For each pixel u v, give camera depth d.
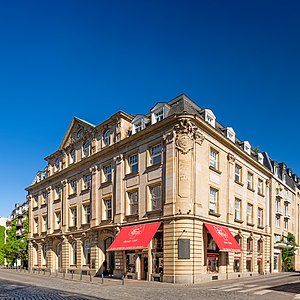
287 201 48.47
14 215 85.38
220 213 29.91
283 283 24.00
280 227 45.22
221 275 28.41
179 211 25.70
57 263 42.84
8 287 20.17
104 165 35.22
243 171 35.41
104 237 33.78
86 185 38.75
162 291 19.05
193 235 25.61
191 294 17.44
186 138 26.86
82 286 22.05
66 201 41.44
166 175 27.03
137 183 30.16
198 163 27.34
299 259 52.09
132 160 31.88
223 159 31.48
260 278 30.02
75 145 41.59
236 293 17.84
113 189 33.09
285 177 50.00
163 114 29.58
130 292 18.48
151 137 29.47
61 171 42.75
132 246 27.00
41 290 18.45
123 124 33.91
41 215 48.59
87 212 37.94
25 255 58.25
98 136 37.12
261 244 38.59
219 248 26.38
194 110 30.14
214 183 29.58
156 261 27.17
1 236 90.19
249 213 36.50
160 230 27.02
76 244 38.47
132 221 29.94
